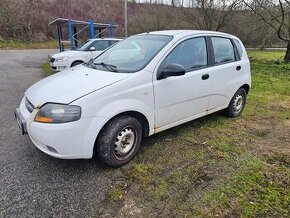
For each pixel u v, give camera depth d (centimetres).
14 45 2797
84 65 401
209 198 270
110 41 1114
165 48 359
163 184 292
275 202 266
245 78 504
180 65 342
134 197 271
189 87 383
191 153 363
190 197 272
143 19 2980
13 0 3241
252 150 378
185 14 1914
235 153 367
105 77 323
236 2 1658
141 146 380
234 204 262
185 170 321
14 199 265
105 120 296
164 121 367
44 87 325
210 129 450
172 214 248
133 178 303
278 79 970
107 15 4200
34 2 3641
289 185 295
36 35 3169
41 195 272
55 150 285
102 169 320
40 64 1377
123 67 351
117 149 318
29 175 305
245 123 485
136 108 323
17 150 363
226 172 318
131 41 415
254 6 1527
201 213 249
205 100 421
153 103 343
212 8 1734
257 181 301
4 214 245
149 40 393
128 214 248
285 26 1462
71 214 247
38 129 284
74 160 338
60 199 267
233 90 480
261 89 783
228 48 470
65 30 3425
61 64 1000
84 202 263
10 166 323
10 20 3022
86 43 1121
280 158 356
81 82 316
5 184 288
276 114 544
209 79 415
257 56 1712
